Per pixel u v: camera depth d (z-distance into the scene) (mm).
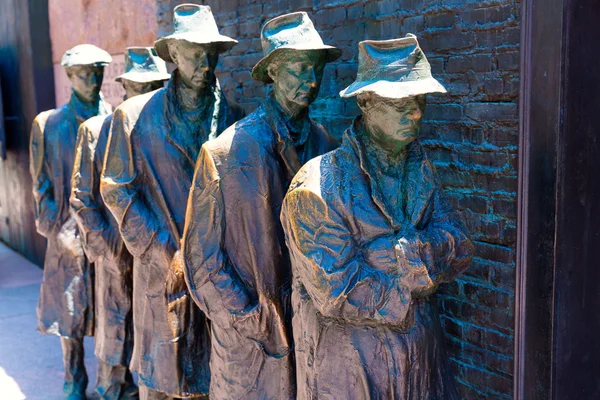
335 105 4312
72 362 5184
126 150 3979
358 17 4102
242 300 3340
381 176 2713
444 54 3596
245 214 3344
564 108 2939
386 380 2699
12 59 9086
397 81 2541
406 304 2615
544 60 2975
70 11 7805
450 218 2779
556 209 2982
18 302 7480
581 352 3143
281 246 3410
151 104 4012
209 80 3855
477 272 3566
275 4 4750
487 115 3412
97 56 5184
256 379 3434
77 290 5125
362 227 2646
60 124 5258
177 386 3941
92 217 4609
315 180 2701
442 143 3660
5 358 5941
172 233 3951
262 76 3451
